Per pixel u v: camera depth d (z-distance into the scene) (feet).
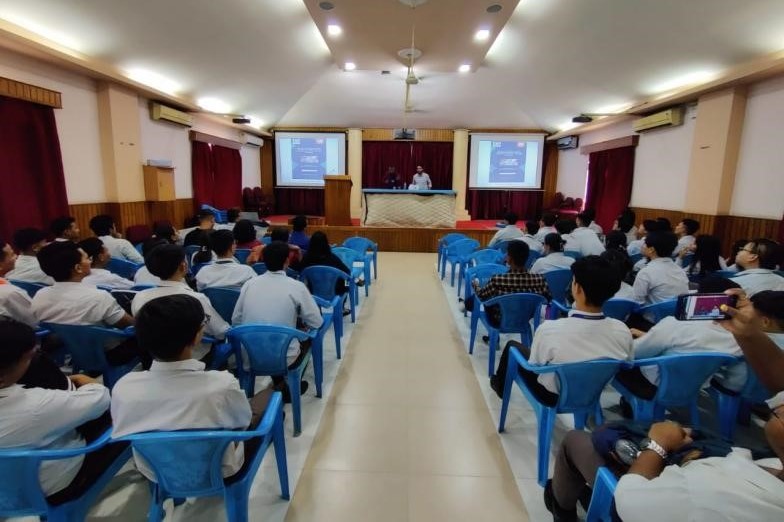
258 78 22.67
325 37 18.60
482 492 5.41
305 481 5.54
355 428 6.77
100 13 13.21
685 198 18.24
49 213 14.11
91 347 6.11
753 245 8.14
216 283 7.95
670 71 17.17
